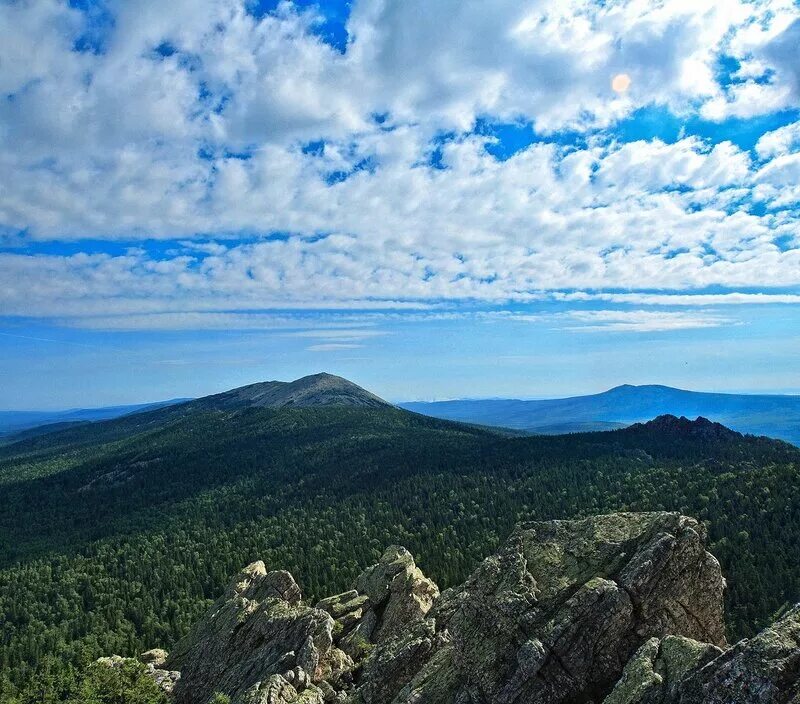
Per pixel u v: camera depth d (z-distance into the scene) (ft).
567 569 153.48
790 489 628.69
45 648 590.96
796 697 92.94
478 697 135.33
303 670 224.12
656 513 164.55
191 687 273.33
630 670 118.21
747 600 467.11
